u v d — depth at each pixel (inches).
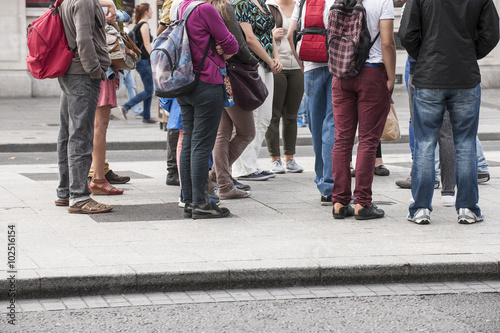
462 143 280.8
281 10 391.2
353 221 285.1
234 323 191.2
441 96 275.6
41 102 919.7
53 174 405.4
